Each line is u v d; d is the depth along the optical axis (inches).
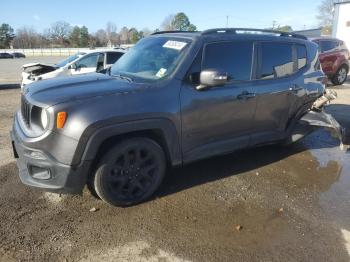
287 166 213.6
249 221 152.1
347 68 580.4
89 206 159.2
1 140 250.8
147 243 135.0
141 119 149.7
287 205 167.0
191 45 170.9
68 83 161.2
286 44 213.3
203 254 129.7
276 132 213.8
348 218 157.2
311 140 265.0
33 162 142.8
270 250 133.2
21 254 126.5
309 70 228.2
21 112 166.6
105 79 168.6
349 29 1077.8
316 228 148.6
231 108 181.6
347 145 255.0
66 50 2977.4
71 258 125.7
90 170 150.8
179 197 170.1
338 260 128.8
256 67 194.2
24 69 481.7
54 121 137.3
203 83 162.6
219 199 169.8
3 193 168.4
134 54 193.2
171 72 164.1
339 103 412.2
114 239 136.7
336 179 197.6
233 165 210.8
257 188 183.0
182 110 162.1
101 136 141.2
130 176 157.2
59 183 141.7
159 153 162.4
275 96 203.3
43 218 148.9
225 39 182.1
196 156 175.3
